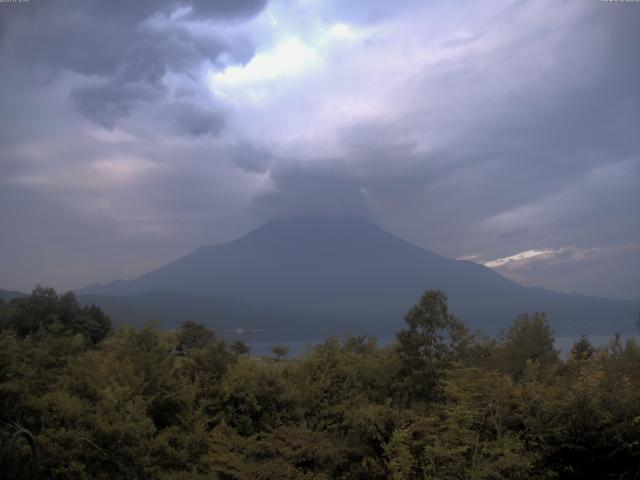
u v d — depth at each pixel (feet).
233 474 28.25
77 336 40.91
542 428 27.17
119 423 26.02
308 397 36.52
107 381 31.78
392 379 38.24
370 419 29.19
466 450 26.25
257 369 37.40
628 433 26.27
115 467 25.22
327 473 28.50
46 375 33.96
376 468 27.55
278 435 31.73
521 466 24.72
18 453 23.24
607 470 26.78
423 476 26.22
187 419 33.12
